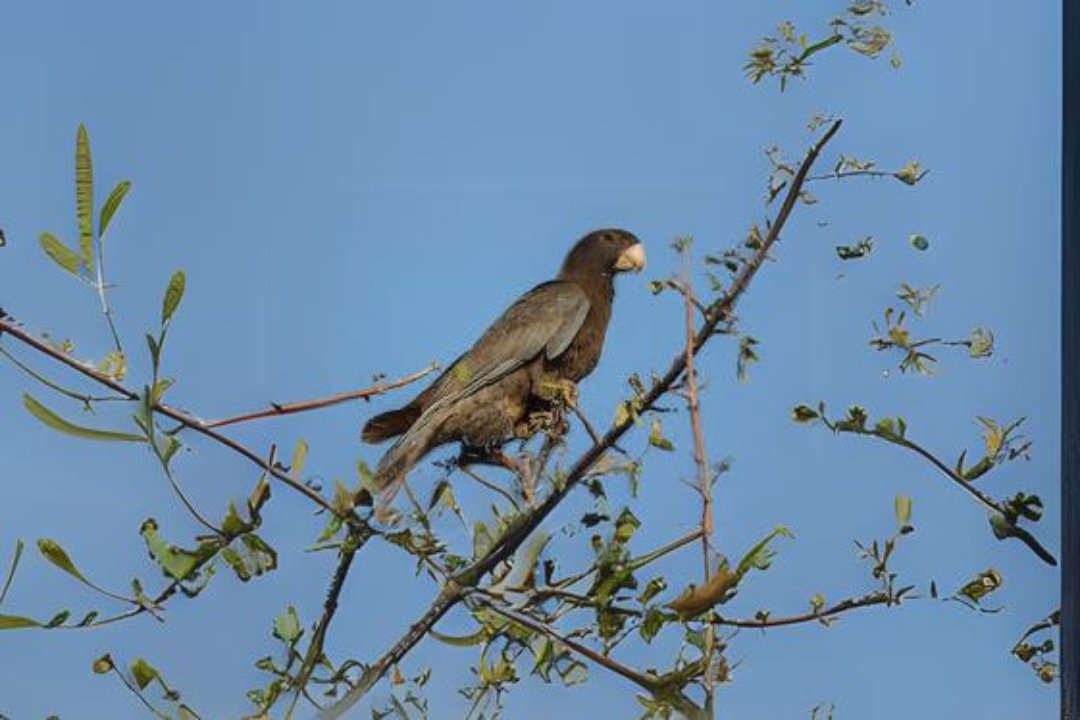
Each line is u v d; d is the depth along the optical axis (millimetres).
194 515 7871
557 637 8352
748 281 8609
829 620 8547
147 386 7613
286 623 8328
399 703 8477
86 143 7652
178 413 7887
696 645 8211
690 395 8320
